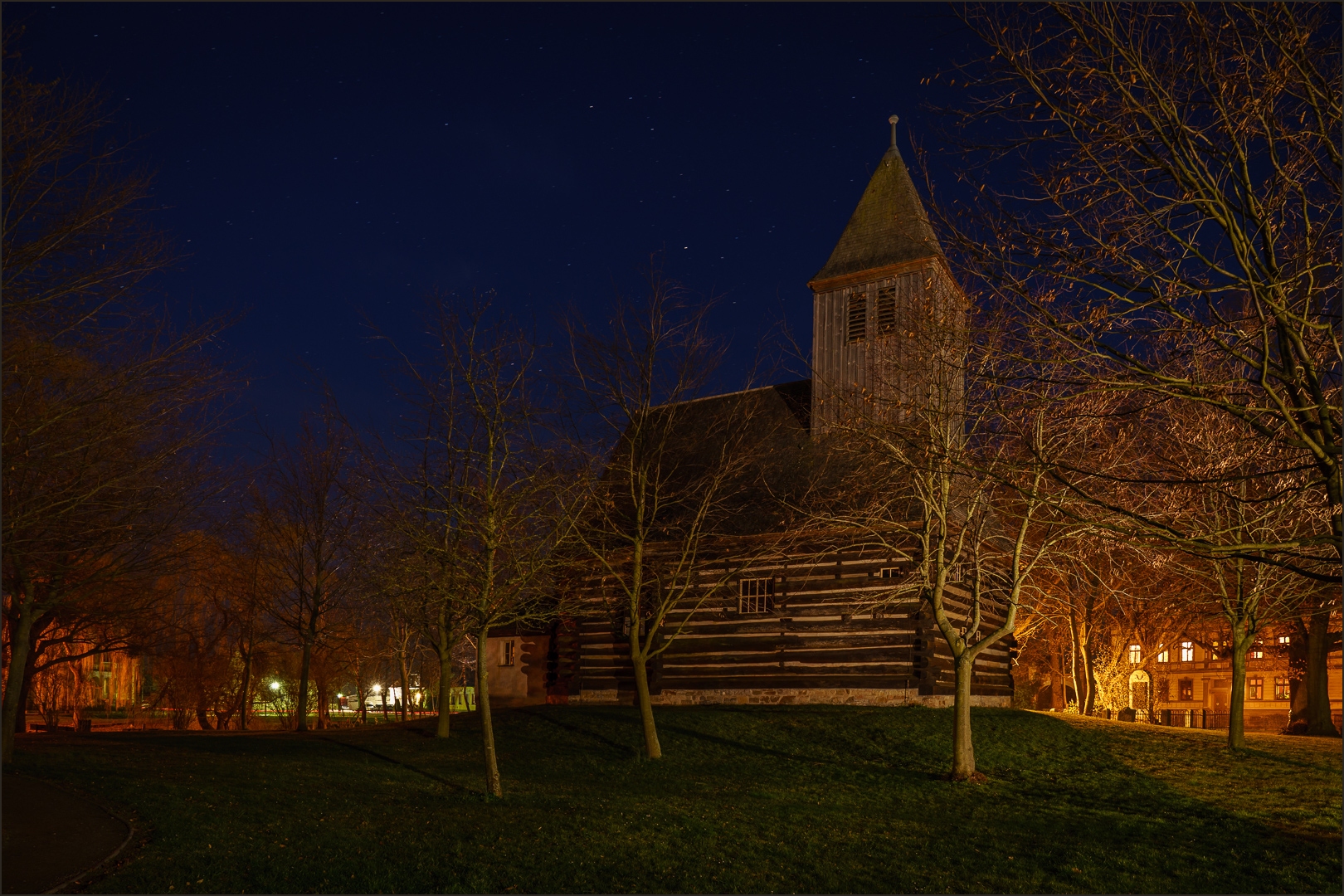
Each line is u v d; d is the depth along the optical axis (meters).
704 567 27.45
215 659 39.22
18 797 13.41
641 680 21.08
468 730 25.36
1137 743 21.41
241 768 17.64
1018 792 17.00
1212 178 8.13
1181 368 9.06
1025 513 18.61
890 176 30.50
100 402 12.49
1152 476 13.98
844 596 25.83
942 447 10.56
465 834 12.78
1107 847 12.88
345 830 12.89
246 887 9.97
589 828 13.27
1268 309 8.12
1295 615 24.00
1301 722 30.25
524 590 18.39
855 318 29.05
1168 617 31.75
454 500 17.47
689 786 17.69
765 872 11.48
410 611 24.12
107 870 10.19
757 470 27.58
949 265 10.47
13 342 11.66
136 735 24.92
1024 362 8.96
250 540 31.88
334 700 58.62
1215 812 15.28
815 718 23.50
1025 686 41.22
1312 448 7.76
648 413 22.44
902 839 13.30
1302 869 11.79
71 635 24.50
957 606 25.95
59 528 13.75
